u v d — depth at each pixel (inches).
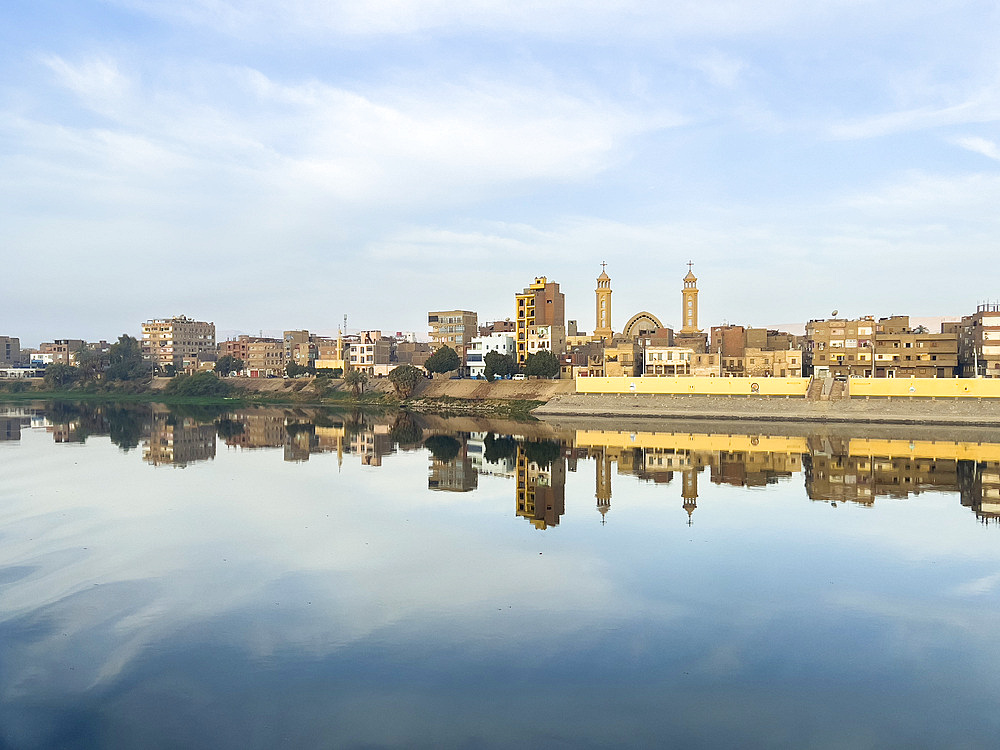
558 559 1653.5
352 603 1378.0
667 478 2719.0
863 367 5890.8
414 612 1332.4
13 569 1578.5
